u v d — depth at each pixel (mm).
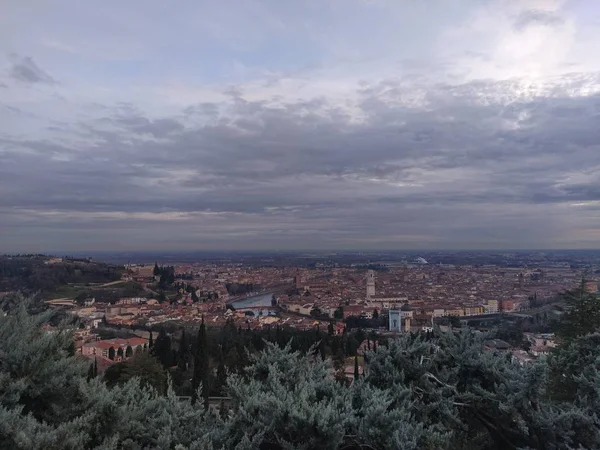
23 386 3393
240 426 3711
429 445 3666
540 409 4398
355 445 3816
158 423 3756
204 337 25422
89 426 3344
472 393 4531
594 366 5266
